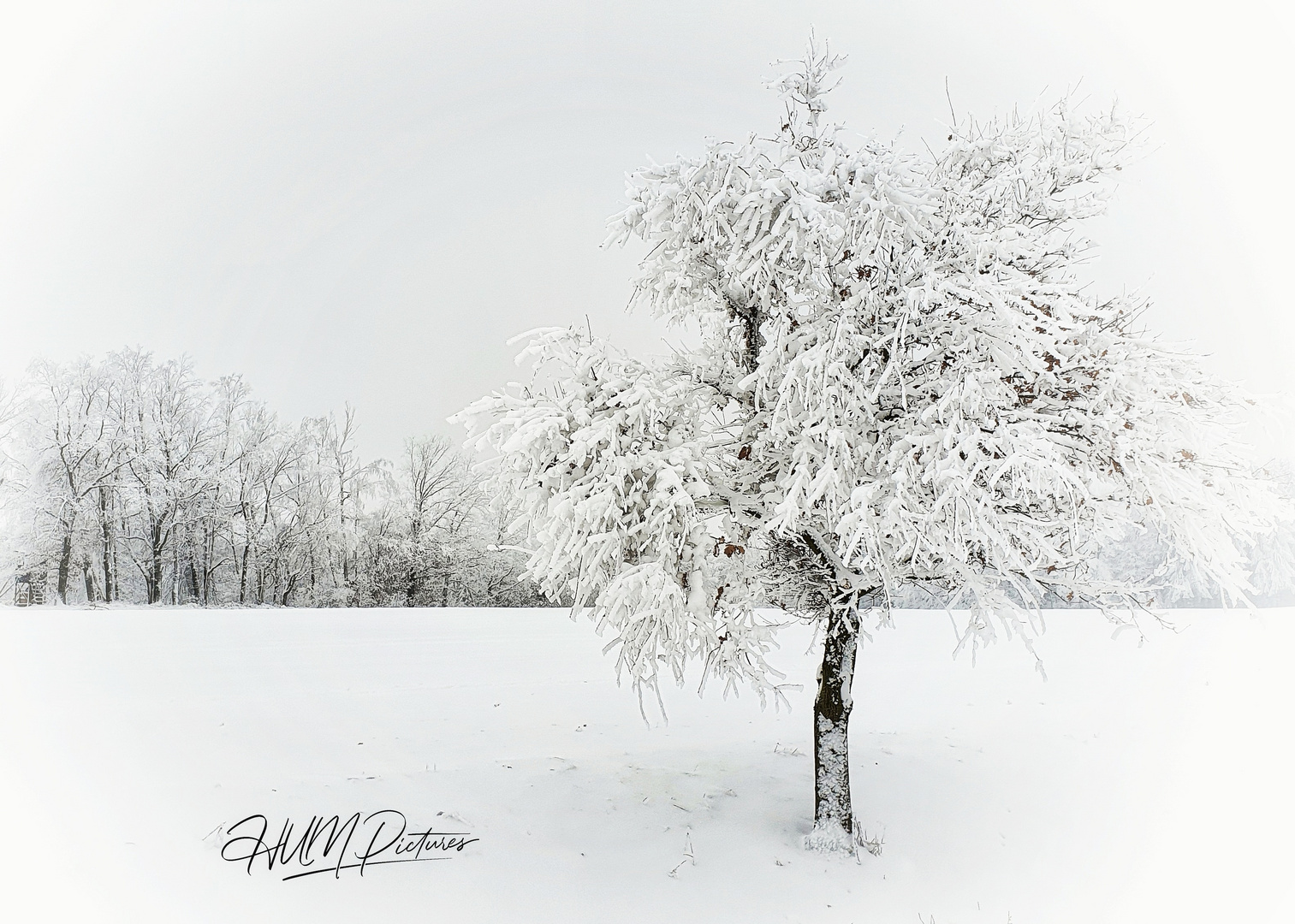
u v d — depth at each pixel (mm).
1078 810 9797
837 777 8211
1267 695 15492
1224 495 7219
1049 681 17172
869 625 26953
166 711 12461
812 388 7316
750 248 7641
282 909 6453
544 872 7273
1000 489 7312
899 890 7520
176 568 40625
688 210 7938
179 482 40812
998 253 7074
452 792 8883
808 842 8070
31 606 35938
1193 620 26953
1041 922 7254
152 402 41594
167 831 7762
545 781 9398
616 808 8742
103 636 21484
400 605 43688
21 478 37531
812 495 6945
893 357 7133
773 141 7836
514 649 21500
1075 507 7277
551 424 7172
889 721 13820
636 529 7164
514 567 43688
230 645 20453
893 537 7164
